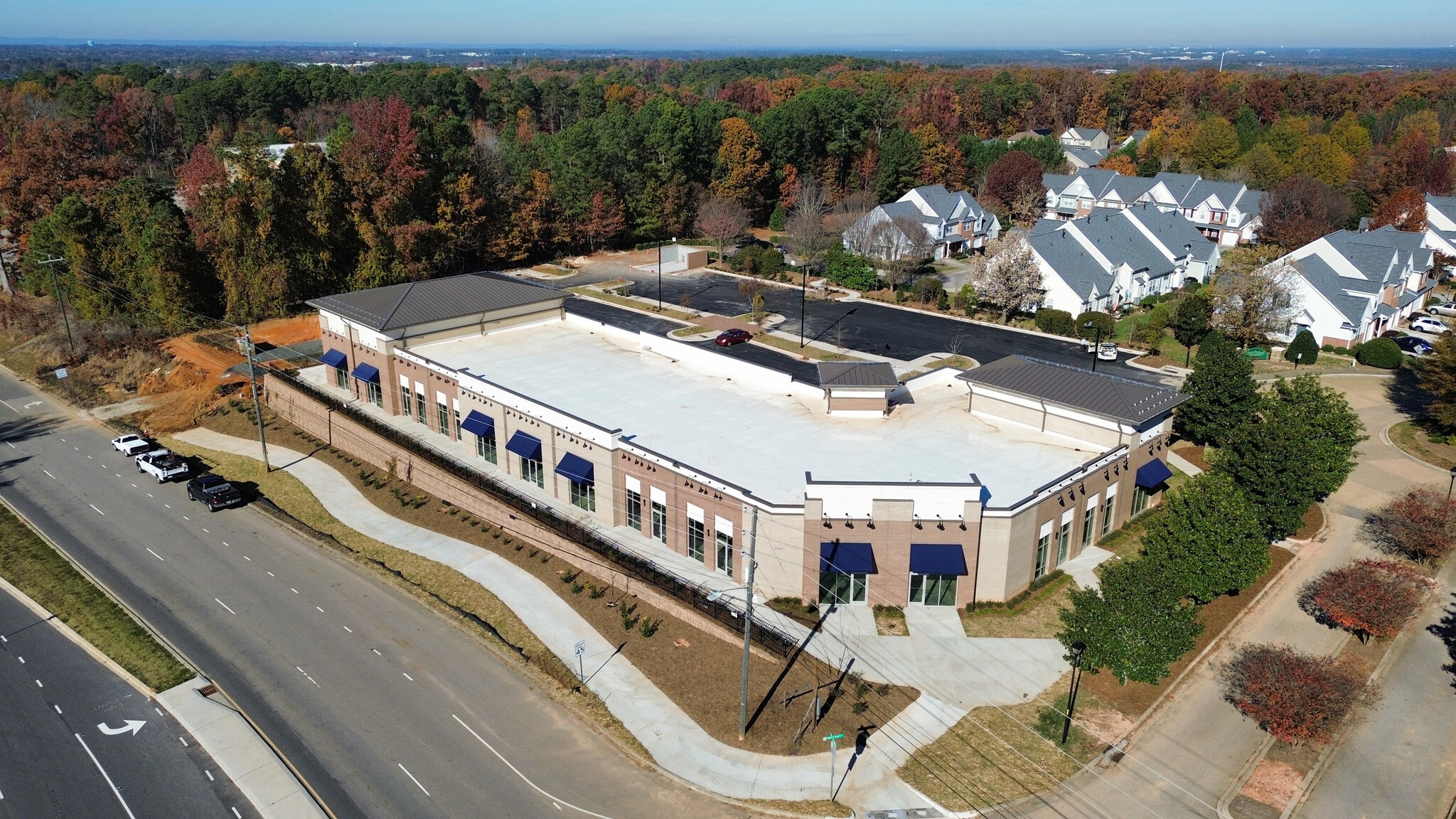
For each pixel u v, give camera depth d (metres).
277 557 47.25
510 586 44.12
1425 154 130.62
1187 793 30.81
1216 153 143.75
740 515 41.12
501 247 107.81
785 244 113.75
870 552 40.00
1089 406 46.47
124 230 87.56
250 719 34.94
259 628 40.88
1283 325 78.12
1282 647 38.47
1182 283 101.62
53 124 112.12
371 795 31.14
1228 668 37.25
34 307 89.25
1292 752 32.66
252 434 63.25
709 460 44.72
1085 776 31.58
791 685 36.28
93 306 87.06
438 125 105.25
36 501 53.38
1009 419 49.88
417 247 93.56
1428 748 32.88
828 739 31.94
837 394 49.78
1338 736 33.50
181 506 53.06
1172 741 33.22
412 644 39.75
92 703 35.88
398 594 43.75
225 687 36.81
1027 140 149.50
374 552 47.62
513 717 35.09
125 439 60.78
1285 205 109.56
